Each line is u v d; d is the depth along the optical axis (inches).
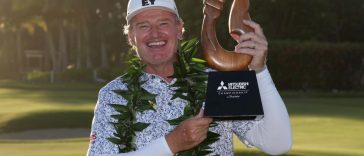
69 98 1055.6
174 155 121.0
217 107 111.1
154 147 113.2
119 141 120.3
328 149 412.2
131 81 124.8
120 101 123.3
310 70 1330.0
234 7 123.2
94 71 1647.4
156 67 127.3
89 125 666.8
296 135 530.3
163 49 124.3
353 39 2096.5
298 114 740.7
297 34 1657.2
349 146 452.8
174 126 121.3
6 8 1961.1
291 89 1338.6
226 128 125.3
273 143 124.6
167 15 124.3
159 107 123.2
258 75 121.4
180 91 123.4
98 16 1862.7
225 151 125.3
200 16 959.0
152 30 123.9
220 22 662.5
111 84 127.2
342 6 2049.7
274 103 121.4
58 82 1723.7
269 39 1401.3
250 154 354.0
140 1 123.5
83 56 1983.3
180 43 128.8
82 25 1974.7
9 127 644.7
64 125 660.1
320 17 1743.4
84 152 399.2
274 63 1317.7
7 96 1130.0
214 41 123.6
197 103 122.7
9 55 2583.7
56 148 433.7
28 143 475.8
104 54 1854.1
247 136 127.9
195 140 111.3
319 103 952.9
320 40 1771.7
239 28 122.0
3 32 2573.8
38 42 2773.1
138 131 120.8
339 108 839.7
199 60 126.0
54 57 2059.5
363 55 1357.0
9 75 2314.2
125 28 132.1
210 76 113.6
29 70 2760.8
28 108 797.9
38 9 1891.0
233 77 113.0
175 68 124.7
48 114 698.2
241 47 121.0
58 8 1833.2
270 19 1533.0
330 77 1343.5
